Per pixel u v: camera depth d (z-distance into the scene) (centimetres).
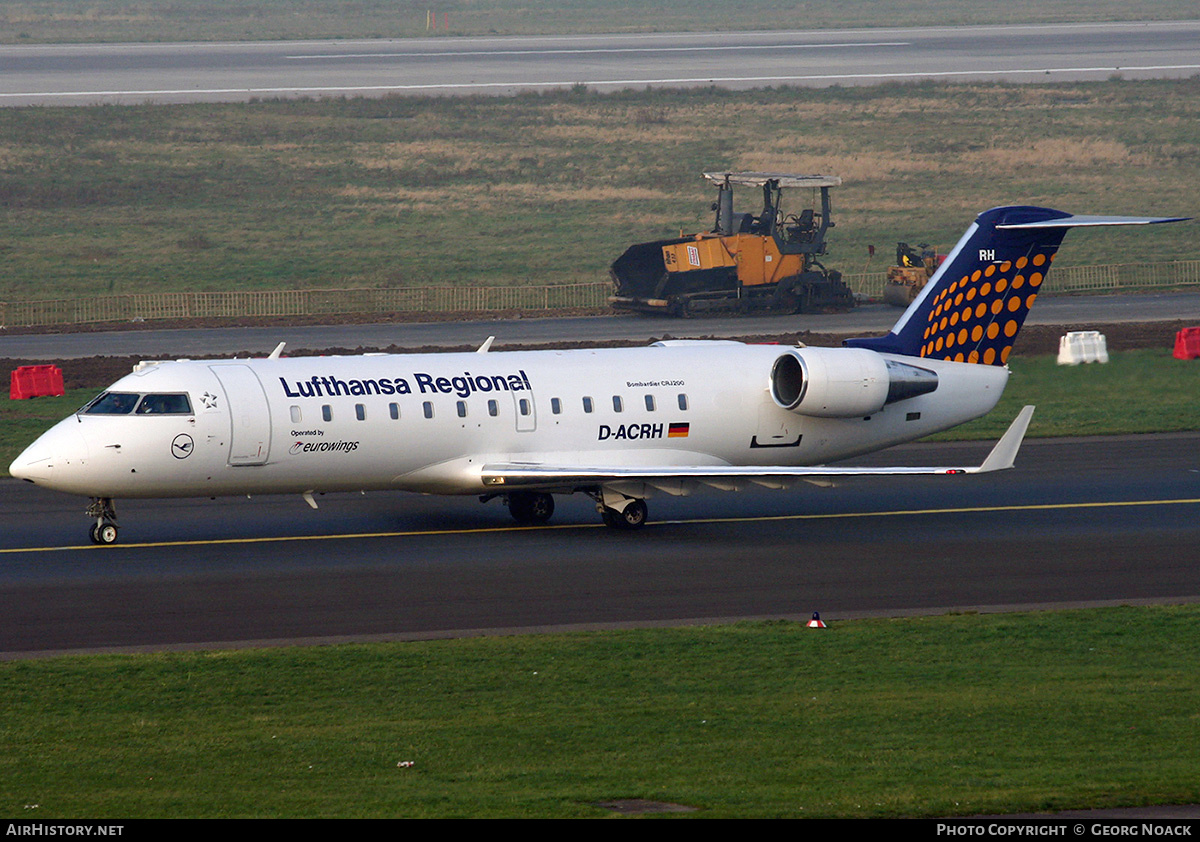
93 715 8375
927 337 15675
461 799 6506
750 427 15050
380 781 6919
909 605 11281
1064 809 6266
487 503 15588
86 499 15612
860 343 15575
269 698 8719
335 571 12369
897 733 7731
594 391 14475
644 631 10381
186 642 10200
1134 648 9850
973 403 15800
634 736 7750
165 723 8194
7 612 10988
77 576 12144
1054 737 7612
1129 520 14500
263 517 14738
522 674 9231
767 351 15525
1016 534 13912
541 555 13025
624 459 14525
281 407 13275
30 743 7788
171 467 13000
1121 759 7162
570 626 10631
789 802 6372
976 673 9169
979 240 15562
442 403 13825
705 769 7044
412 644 10019
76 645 10112
